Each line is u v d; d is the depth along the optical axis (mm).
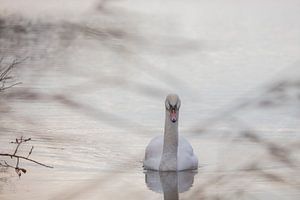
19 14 35562
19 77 23719
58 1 41281
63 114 19641
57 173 14789
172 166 15320
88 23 31703
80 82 24016
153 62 28234
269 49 33500
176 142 15609
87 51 27969
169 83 25047
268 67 28781
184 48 31609
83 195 13367
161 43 32438
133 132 18250
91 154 16109
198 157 16047
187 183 14531
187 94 23094
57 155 16047
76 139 17234
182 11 45562
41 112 19766
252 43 35156
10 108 19938
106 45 27438
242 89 23875
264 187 13039
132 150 16734
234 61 30188
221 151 15828
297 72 26547
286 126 17594
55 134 17703
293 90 13945
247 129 17234
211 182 11375
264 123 17797
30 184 13906
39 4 39906
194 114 20016
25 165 15250
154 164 15422
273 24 42031
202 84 25000
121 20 35781
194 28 39031
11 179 14273
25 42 29297
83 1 40719
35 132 17844
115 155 16234
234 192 11859
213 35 37000
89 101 21469
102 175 14719
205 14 45281
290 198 12617
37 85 22828
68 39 29359
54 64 26484
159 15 42000
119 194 13562
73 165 15344
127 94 23000
